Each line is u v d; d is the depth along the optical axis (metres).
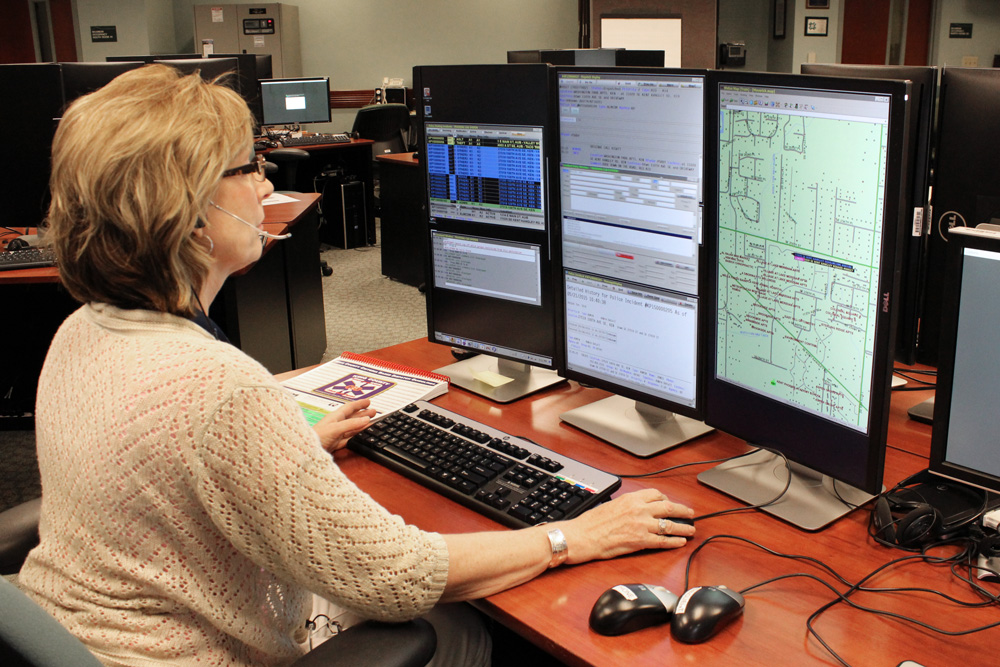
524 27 9.05
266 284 3.18
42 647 0.73
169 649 0.89
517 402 1.60
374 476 1.33
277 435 0.85
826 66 1.60
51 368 0.96
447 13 8.98
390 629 0.95
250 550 0.87
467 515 1.21
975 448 1.07
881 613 0.97
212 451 0.83
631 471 1.33
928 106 1.41
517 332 1.65
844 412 1.13
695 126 1.23
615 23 5.43
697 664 0.90
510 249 1.60
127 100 0.88
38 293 3.20
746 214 1.19
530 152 1.50
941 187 1.43
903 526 1.09
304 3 8.91
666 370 1.40
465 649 1.17
